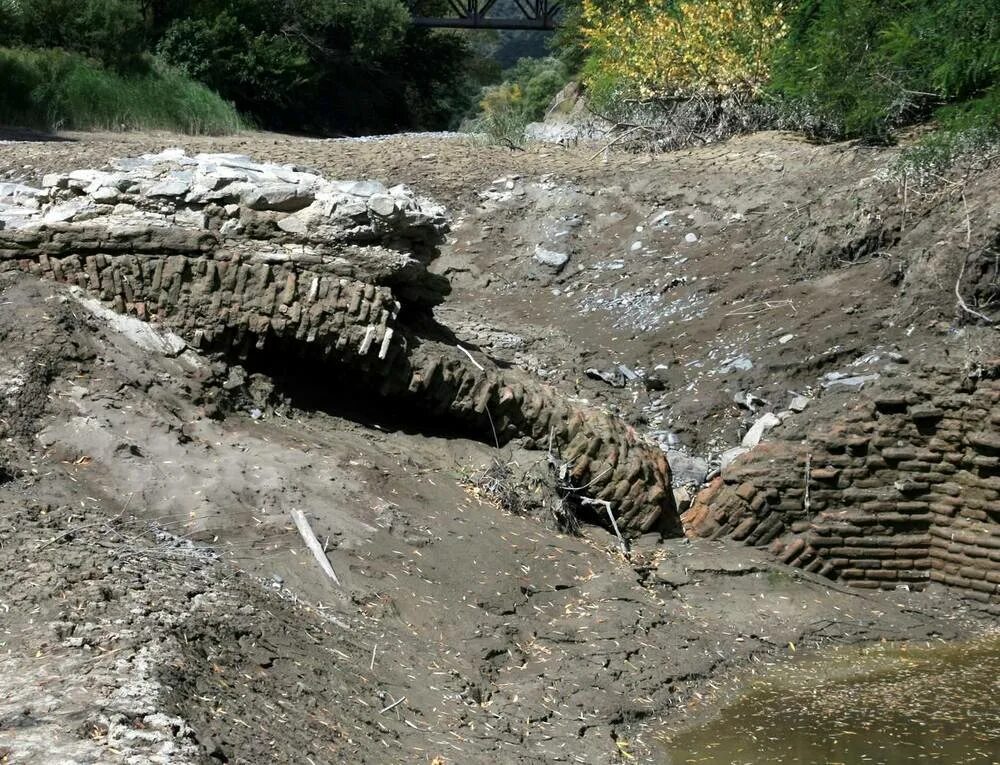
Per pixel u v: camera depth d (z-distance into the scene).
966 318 11.82
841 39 16.62
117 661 5.11
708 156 17.97
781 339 12.78
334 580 7.16
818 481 10.04
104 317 8.61
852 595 9.66
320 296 8.90
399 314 9.70
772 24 19.17
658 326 13.98
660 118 20.12
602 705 6.92
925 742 6.89
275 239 8.99
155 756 4.40
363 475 8.37
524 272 15.98
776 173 16.55
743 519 10.08
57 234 8.73
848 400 10.59
